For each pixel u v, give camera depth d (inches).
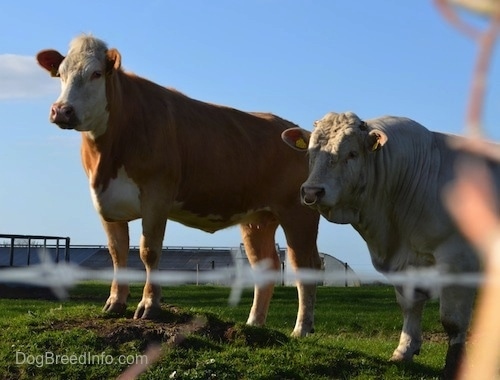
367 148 268.8
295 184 378.9
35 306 616.7
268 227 394.9
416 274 269.0
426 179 268.1
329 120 274.2
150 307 310.7
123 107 315.0
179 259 1368.1
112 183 317.1
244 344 299.0
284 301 746.2
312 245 380.5
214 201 354.9
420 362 306.0
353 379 275.3
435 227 262.2
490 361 27.9
